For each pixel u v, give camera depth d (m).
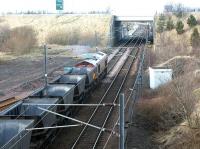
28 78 50.59
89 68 41.50
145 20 100.44
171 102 30.59
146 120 30.03
